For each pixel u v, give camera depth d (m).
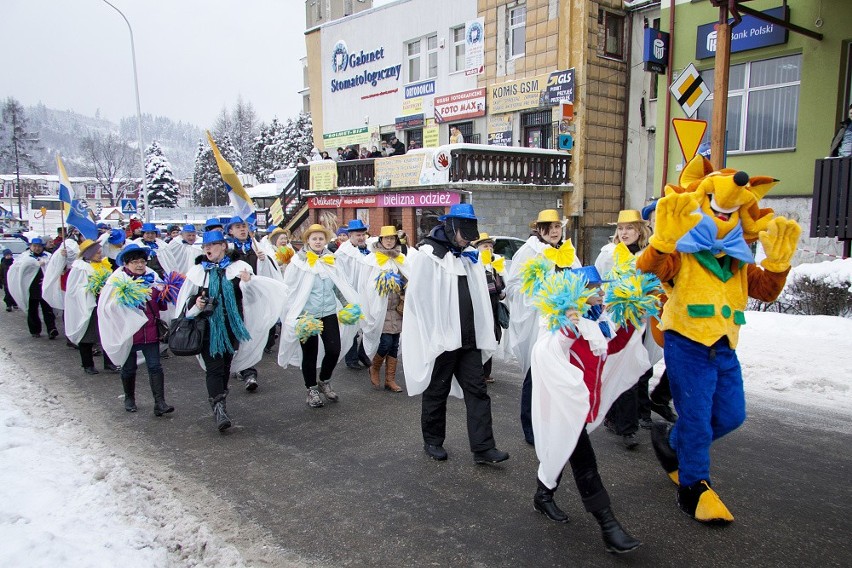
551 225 5.84
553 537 3.78
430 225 18.91
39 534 3.54
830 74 12.92
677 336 3.88
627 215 5.54
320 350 6.76
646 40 15.09
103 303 6.36
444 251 4.95
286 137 56.91
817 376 6.98
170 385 7.75
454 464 4.98
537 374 3.71
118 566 3.34
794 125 13.68
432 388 5.07
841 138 11.34
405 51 23.73
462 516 4.08
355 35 25.56
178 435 5.84
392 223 20.36
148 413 6.55
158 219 39.12
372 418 6.24
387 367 7.31
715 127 11.02
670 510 4.09
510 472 4.78
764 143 14.23
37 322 11.37
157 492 4.52
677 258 3.82
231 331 5.91
